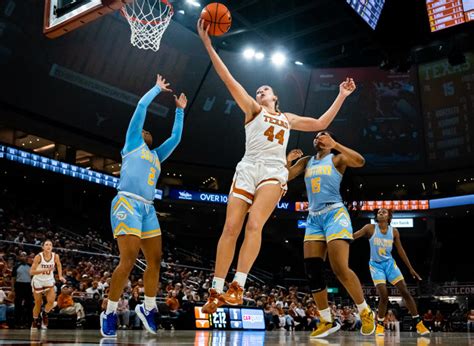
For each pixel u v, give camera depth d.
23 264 9.72
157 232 5.32
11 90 21.56
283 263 36.03
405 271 34.44
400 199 32.69
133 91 24.52
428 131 28.12
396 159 29.12
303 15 25.56
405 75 27.86
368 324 5.60
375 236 8.08
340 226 5.45
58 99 22.97
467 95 26.58
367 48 26.84
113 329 4.92
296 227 34.69
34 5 19.78
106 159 31.05
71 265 18.17
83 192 30.19
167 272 20.98
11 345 2.92
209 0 23.58
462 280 32.84
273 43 27.53
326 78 28.52
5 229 20.62
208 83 27.05
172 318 11.15
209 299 3.53
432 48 27.23
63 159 27.64
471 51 25.84
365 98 28.56
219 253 3.71
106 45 22.44
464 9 21.47
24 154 24.47
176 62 25.28
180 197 31.56
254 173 3.93
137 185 5.12
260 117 4.04
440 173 29.06
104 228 29.20
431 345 3.56
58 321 10.02
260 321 12.10
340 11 24.41
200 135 28.70
